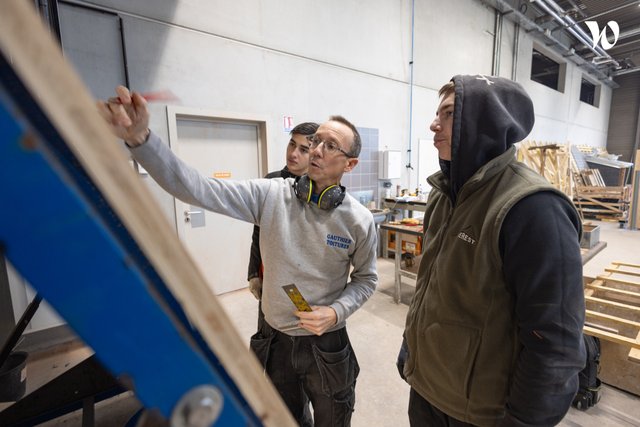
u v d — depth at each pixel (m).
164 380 0.23
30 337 2.08
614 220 6.45
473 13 5.11
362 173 4.09
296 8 3.18
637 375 1.65
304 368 0.98
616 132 10.03
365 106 3.96
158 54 2.41
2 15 0.15
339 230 0.96
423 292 0.89
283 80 3.16
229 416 0.26
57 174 0.18
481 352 0.71
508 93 0.73
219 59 2.72
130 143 0.69
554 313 0.58
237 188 0.93
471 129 0.73
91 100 0.19
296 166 1.49
